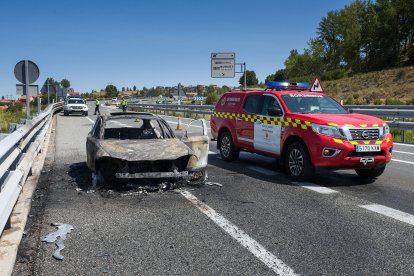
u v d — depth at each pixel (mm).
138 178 6676
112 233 4777
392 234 4812
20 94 12938
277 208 5883
